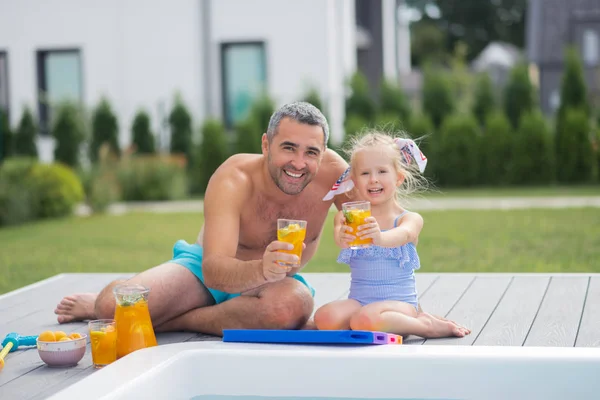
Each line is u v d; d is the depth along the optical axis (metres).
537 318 3.80
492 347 2.83
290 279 3.50
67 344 3.14
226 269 3.15
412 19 37.75
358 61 19.34
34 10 14.69
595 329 3.56
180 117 14.28
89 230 9.44
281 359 2.86
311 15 14.16
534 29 23.45
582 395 2.66
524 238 7.56
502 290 4.50
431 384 2.76
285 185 3.24
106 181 11.84
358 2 19.31
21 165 11.32
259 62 14.55
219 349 2.91
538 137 13.63
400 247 3.46
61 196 11.01
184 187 13.42
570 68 14.02
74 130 14.07
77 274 5.49
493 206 10.45
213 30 14.55
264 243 3.59
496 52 32.31
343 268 6.56
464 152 13.89
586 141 13.59
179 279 3.56
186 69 14.41
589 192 11.92
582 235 7.59
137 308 3.16
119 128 14.34
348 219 3.24
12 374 3.08
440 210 10.20
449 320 3.57
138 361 2.78
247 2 14.38
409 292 3.52
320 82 14.23
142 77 14.52
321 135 3.22
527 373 2.70
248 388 2.88
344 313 3.41
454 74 19.66
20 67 14.78
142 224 9.84
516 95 14.37
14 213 10.35
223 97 14.72
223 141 13.92
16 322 4.01
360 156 3.55
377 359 2.79
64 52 14.83
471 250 7.05
